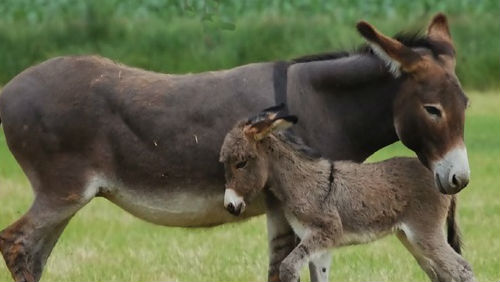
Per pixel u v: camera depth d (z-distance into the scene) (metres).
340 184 28.45
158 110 29.14
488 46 79.69
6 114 29.83
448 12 88.19
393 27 77.94
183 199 29.34
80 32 75.94
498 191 48.38
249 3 89.50
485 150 59.50
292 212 28.53
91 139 29.34
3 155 56.50
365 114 28.92
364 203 28.41
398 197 28.53
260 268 35.22
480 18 82.12
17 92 29.75
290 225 28.91
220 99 29.11
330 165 28.61
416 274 34.41
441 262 28.45
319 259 28.58
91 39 75.81
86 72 29.67
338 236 28.33
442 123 27.42
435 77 27.64
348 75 28.77
